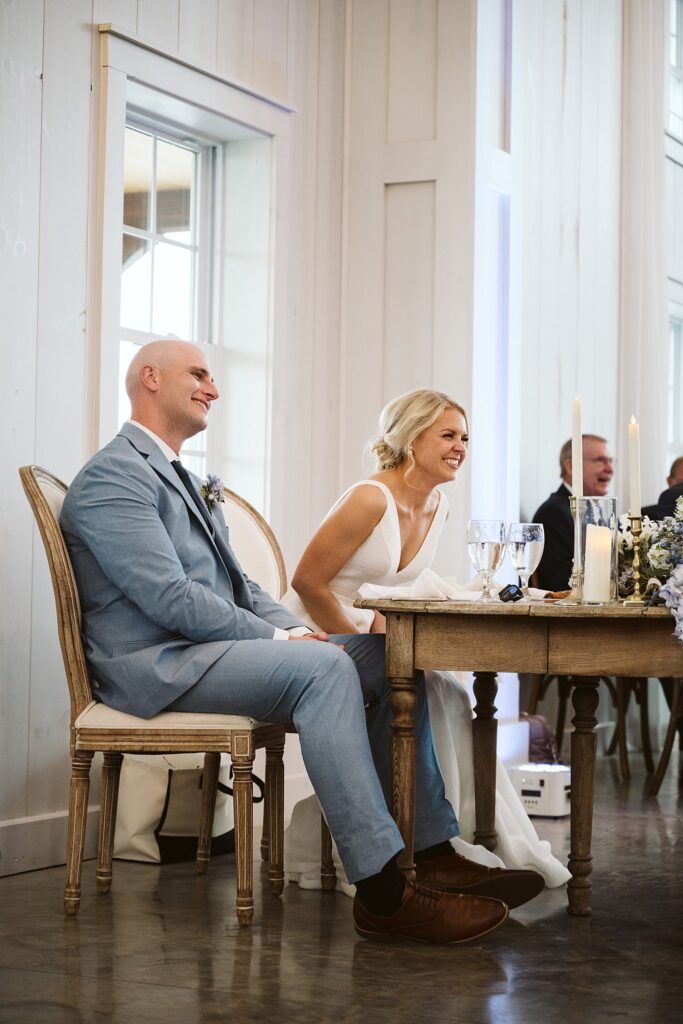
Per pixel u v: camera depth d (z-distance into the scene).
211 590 3.18
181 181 4.64
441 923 2.80
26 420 3.60
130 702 2.98
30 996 2.40
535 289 6.20
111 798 3.27
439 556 4.94
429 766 3.17
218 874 3.50
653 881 3.50
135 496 3.01
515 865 3.39
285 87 4.78
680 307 7.71
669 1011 2.36
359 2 5.09
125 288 4.38
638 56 7.06
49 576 3.65
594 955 2.74
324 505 4.98
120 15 3.96
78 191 3.79
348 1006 2.37
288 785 4.62
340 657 2.91
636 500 3.11
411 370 4.97
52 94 3.70
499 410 5.22
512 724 5.32
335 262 5.05
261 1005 2.37
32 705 3.60
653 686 7.04
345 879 3.29
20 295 3.58
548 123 6.33
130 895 3.24
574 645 2.87
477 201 4.93
